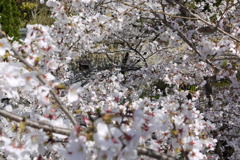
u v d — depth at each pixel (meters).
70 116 1.42
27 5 12.28
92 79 5.01
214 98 4.91
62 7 3.04
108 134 1.05
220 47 2.67
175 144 1.58
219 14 3.87
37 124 1.25
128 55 7.82
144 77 5.10
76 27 3.27
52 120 1.45
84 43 3.66
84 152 1.14
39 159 1.40
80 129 1.14
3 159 1.77
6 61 1.80
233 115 4.47
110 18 3.64
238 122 4.35
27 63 1.45
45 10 12.47
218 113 4.33
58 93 1.53
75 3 3.09
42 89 1.44
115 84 4.52
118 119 1.29
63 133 1.28
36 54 1.86
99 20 3.56
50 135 1.31
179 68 3.98
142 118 1.18
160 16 3.20
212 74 3.56
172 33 3.05
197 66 3.53
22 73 1.43
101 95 4.15
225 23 3.23
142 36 7.43
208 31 3.73
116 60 8.72
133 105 2.05
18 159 1.35
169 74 4.07
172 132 1.53
